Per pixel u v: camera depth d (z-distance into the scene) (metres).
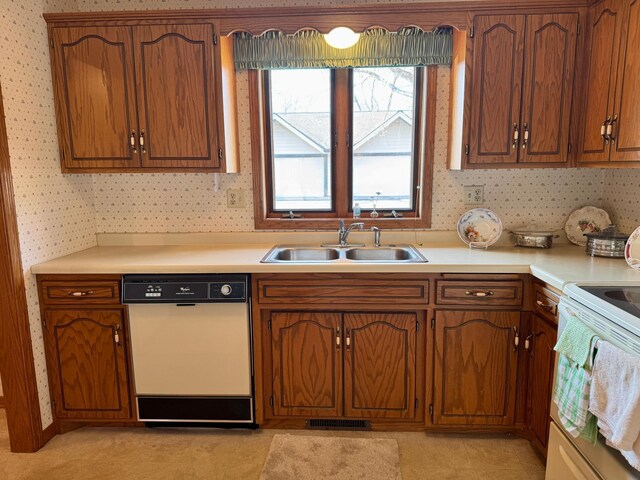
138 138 2.17
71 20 2.11
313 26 2.10
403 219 2.53
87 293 2.05
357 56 2.34
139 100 2.15
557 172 2.44
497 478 1.85
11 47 1.89
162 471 1.92
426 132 2.43
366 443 2.08
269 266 2.00
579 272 1.77
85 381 2.13
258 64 2.37
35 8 2.04
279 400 2.14
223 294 1.99
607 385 1.21
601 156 1.93
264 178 2.57
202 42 2.10
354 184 2.59
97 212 2.57
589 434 1.32
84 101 2.17
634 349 1.16
